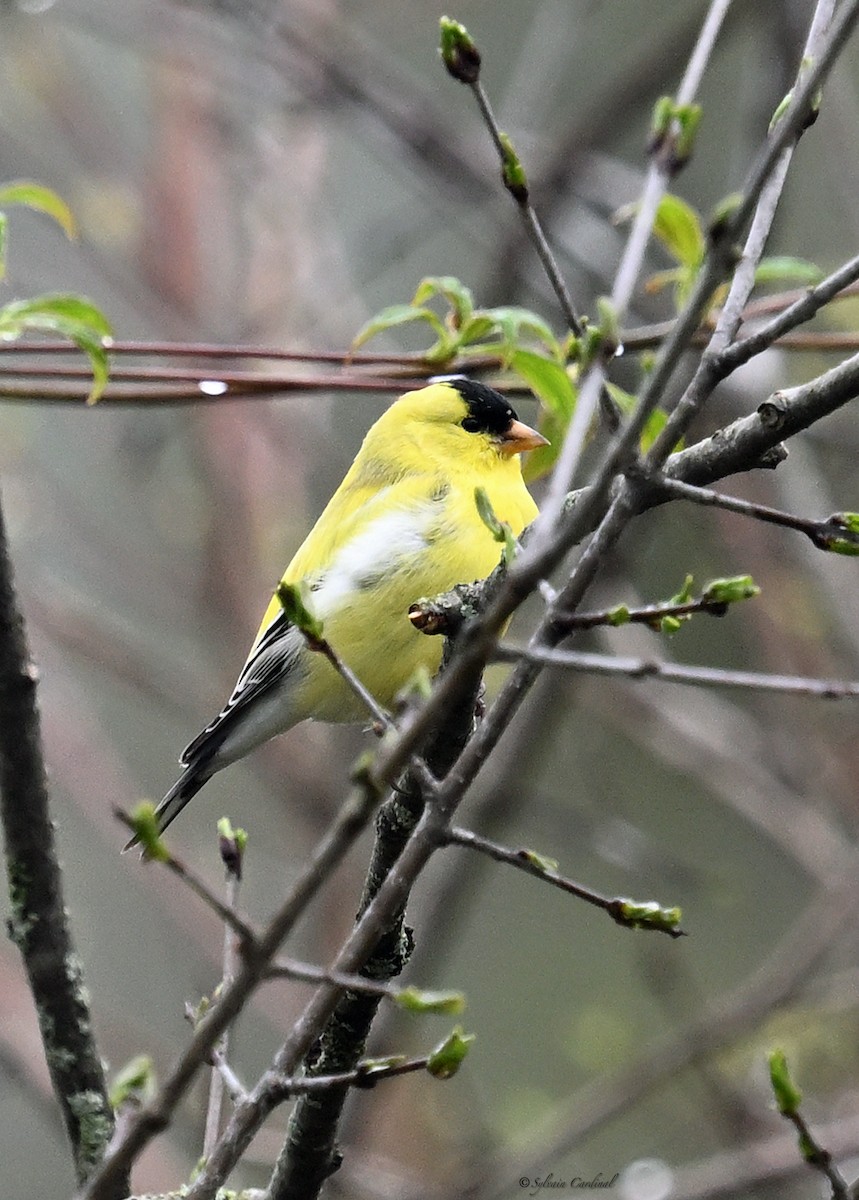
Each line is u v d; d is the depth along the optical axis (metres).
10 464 12.37
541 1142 10.09
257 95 11.63
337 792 11.95
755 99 9.23
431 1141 10.85
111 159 13.26
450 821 4.06
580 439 3.83
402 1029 10.09
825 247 13.21
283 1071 4.34
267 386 6.93
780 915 13.94
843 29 3.59
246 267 12.96
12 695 5.26
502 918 14.36
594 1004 13.02
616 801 13.72
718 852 14.06
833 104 11.29
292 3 11.80
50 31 13.13
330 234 12.90
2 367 6.89
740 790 11.30
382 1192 9.68
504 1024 13.90
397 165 12.00
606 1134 12.32
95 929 13.55
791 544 10.94
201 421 12.88
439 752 4.69
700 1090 12.14
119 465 13.54
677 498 4.05
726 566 11.49
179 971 13.37
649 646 11.17
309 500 12.97
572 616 3.97
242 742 8.81
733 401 9.44
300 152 12.94
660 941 11.02
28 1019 10.41
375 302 14.82
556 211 10.57
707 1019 10.24
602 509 3.98
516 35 15.06
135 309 12.34
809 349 7.64
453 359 6.96
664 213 6.53
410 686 3.57
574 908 14.41
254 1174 10.27
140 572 12.88
